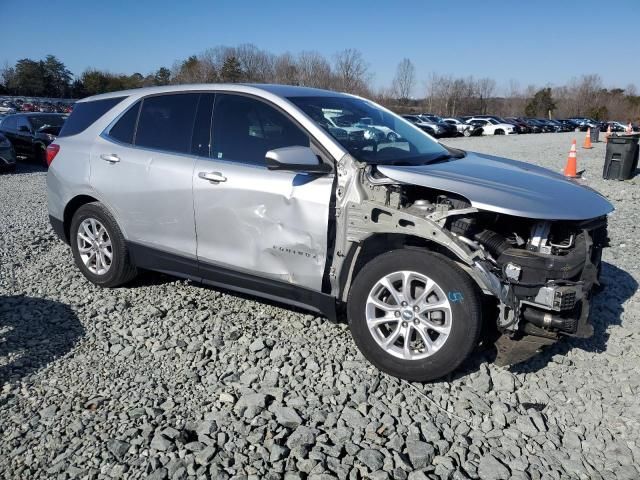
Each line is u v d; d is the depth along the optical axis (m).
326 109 4.22
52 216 5.34
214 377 3.60
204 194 4.19
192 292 4.96
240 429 3.07
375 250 3.81
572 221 3.46
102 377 3.60
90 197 5.00
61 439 2.98
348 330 4.25
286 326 4.31
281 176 3.88
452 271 3.31
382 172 3.58
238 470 2.77
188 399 3.37
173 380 3.58
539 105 76.19
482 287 3.29
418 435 3.05
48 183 5.29
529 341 3.47
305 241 3.78
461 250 3.26
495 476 2.76
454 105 71.94
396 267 3.47
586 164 16.39
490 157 4.69
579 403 3.40
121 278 4.91
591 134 28.69
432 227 3.35
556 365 3.80
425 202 3.54
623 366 3.83
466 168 3.93
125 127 4.83
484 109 74.69
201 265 4.34
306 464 2.80
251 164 4.06
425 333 3.45
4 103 44.84
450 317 3.33
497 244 3.46
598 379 3.67
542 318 3.31
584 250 3.40
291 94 4.26
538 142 29.36
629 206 9.38
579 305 3.44
